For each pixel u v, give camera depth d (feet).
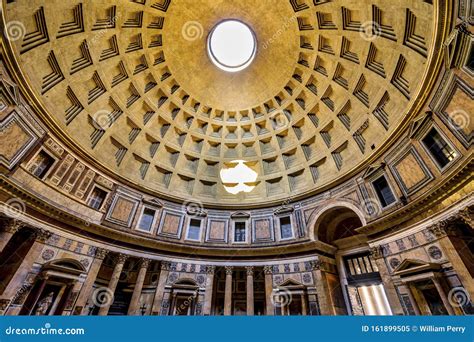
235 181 79.20
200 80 74.33
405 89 48.24
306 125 73.15
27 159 45.75
